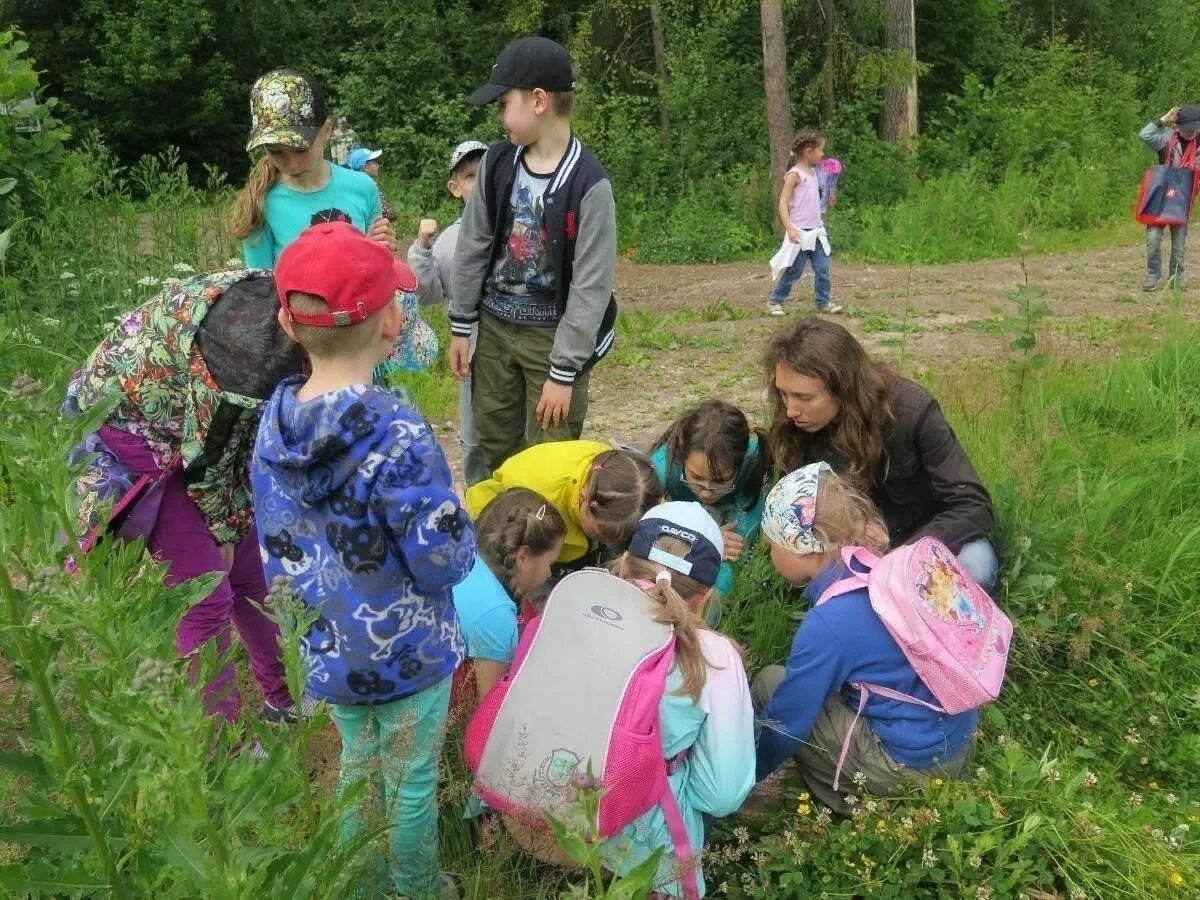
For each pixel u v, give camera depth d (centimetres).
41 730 168
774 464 365
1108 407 541
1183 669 361
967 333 858
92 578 157
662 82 1845
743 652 345
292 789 162
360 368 222
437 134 1950
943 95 2234
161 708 132
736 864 282
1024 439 465
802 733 284
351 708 236
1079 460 457
